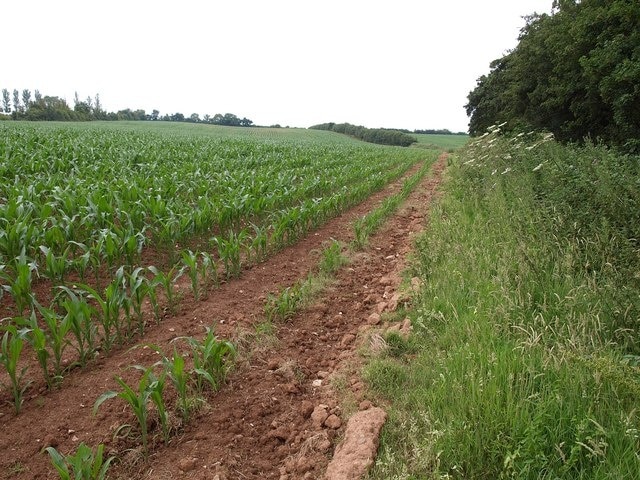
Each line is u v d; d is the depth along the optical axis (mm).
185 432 3586
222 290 6414
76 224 7184
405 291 6047
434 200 13023
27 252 6219
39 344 3805
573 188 8023
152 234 8016
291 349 4902
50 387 3998
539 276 5195
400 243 9281
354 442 3236
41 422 3625
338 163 21797
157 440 3465
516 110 26984
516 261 5668
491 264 5910
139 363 4473
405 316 5449
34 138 19828
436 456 2842
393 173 19203
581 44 17734
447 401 3410
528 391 3264
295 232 9086
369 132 92250
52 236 6113
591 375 3355
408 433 3219
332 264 7340
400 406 3727
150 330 5133
